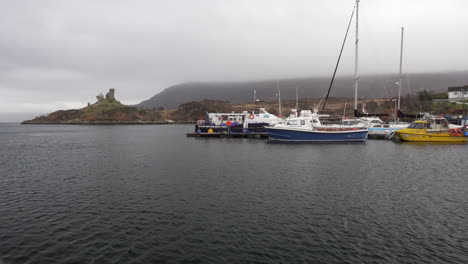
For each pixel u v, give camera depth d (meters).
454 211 16.20
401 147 44.72
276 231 13.81
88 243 12.78
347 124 60.06
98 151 47.91
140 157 39.41
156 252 11.97
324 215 15.77
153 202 18.48
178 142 60.91
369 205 17.33
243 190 20.92
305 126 51.19
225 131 68.25
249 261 11.20
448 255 11.48
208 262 11.17
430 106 108.19
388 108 127.69
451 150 40.88
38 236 13.52
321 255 11.56
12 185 23.58
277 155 37.97
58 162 36.03
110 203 18.41
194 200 18.72
